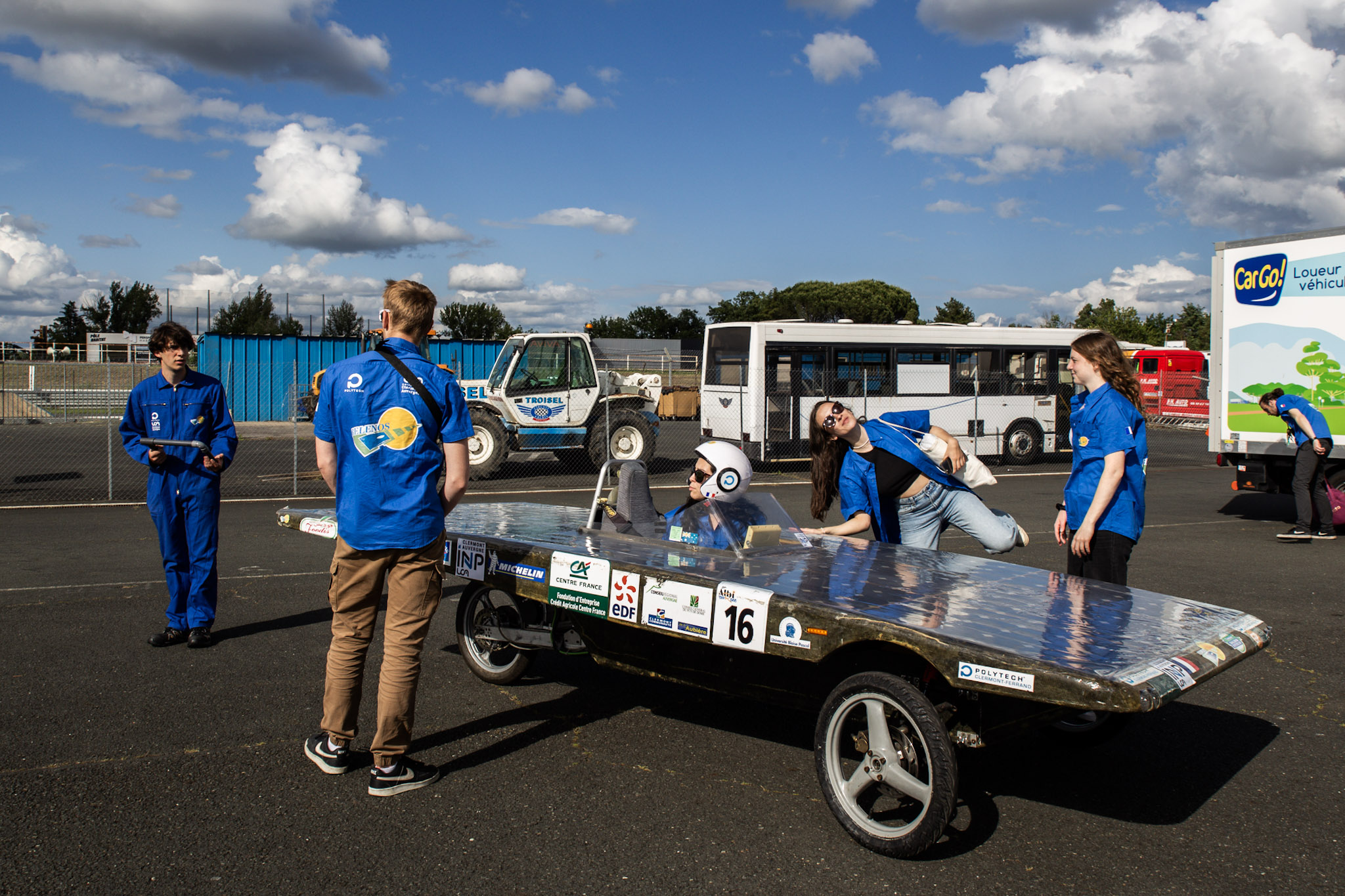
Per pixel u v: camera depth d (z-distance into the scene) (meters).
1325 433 9.02
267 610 5.97
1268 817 3.21
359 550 3.26
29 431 24.50
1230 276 10.84
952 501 4.43
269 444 21.53
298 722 3.98
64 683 4.45
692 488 4.07
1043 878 2.76
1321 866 2.85
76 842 2.89
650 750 3.74
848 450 4.51
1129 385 4.05
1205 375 32.44
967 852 2.93
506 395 15.18
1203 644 2.81
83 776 3.40
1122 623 2.98
